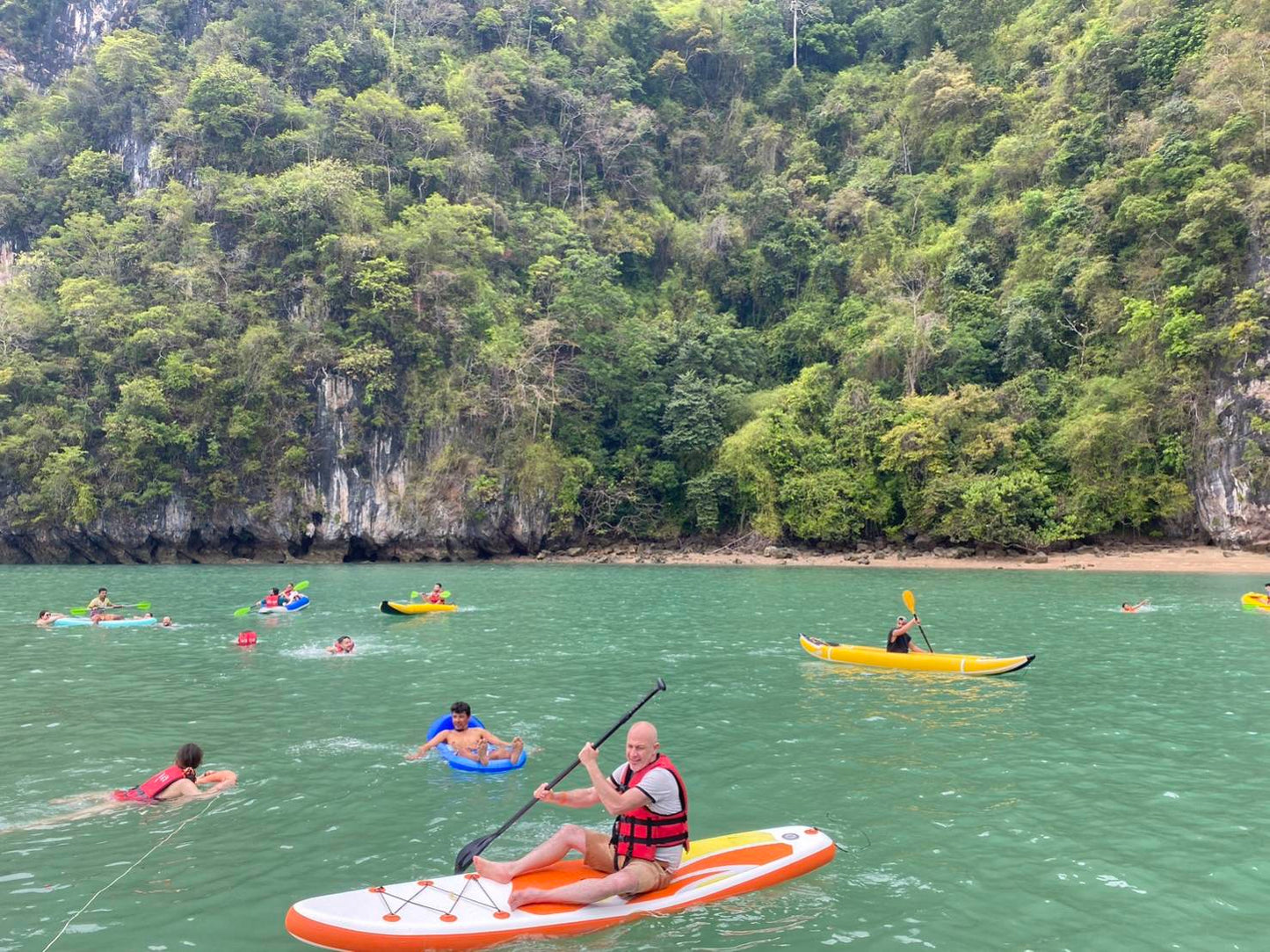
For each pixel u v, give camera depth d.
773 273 58.12
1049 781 8.98
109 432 44.44
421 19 65.88
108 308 47.31
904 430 43.31
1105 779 9.03
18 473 45.22
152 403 44.69
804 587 30.19
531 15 66.62
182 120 53.19
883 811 8.10
